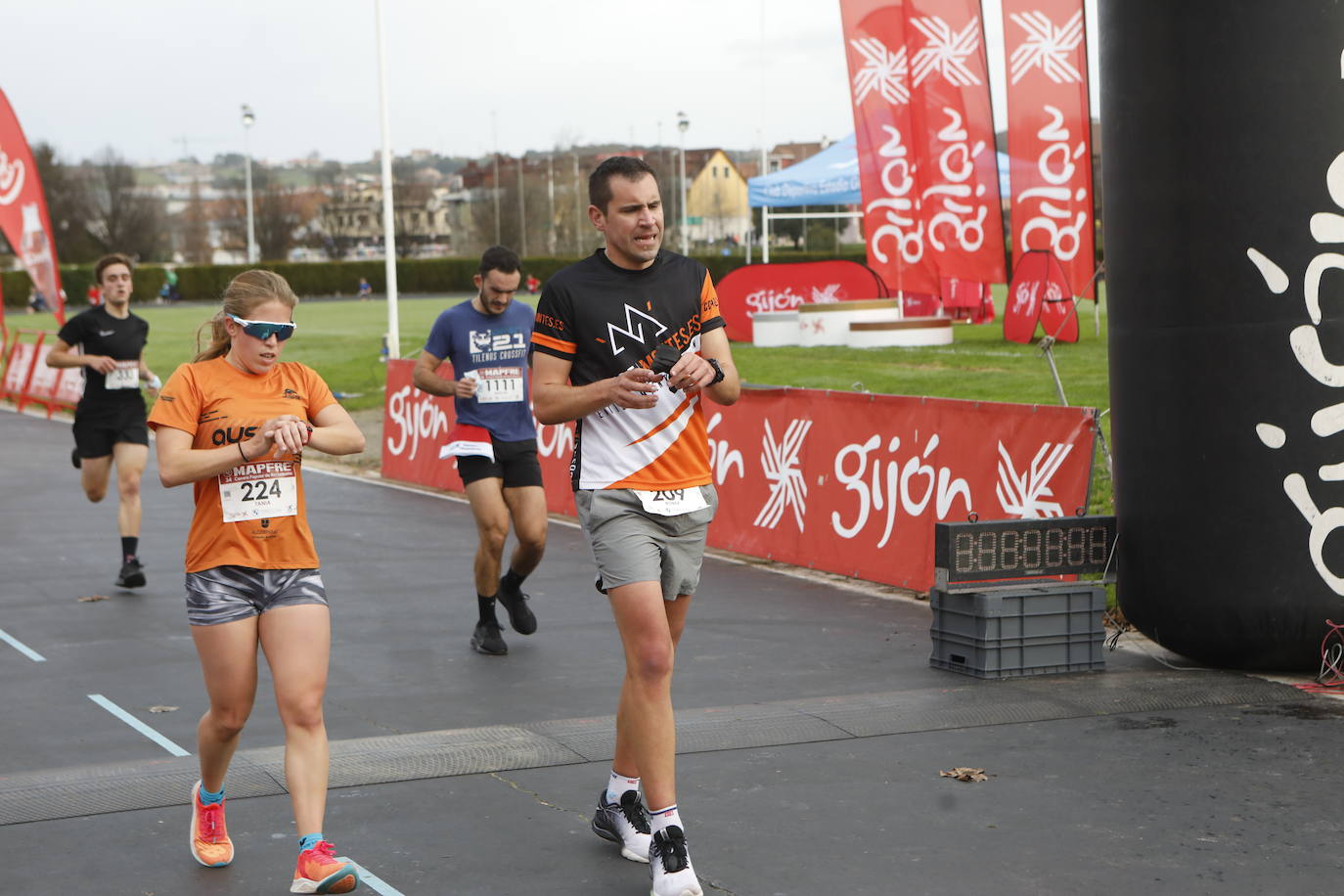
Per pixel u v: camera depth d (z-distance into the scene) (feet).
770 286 98.94
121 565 32.14
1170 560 20.95
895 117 56.59
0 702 20.98
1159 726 18.48
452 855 14.30
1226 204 19.92
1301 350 19.81
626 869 13.92
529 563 24.20
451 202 382.83
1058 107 54.03
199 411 13.66
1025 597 21.30
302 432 13.11
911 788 16.11
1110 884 13.17
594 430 13.62
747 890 13.19
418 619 26.99
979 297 105.81
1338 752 17.19
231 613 13.30
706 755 17.57
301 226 372.38
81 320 30.01
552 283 13.75
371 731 19.16
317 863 12.87
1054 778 16.40
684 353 13.82
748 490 33.91
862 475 30.07
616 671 22.63
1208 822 14.83
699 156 349.82
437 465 47.19
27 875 13.82
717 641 24.48
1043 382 61.62
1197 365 20.31
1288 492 20.01
